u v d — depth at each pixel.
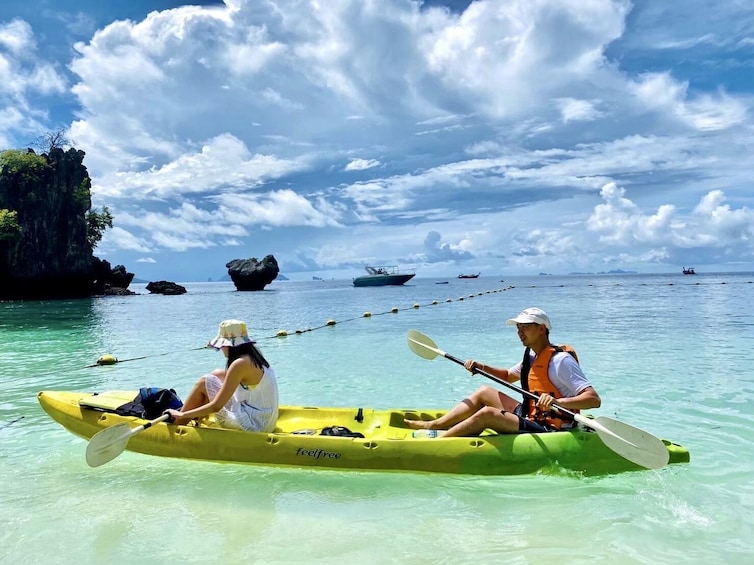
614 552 3.59
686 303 27.92
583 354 11.52
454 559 3.53
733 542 3.70
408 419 5.99
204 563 3.51
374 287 77.94
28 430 6.58
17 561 3.56
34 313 30.02
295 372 10.44
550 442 4.96
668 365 10.07
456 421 5.53
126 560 3.56
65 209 55.81
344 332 17.62
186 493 4.66
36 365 11.74
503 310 25.89
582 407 4.97
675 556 3.53
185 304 40.03
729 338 13.70
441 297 41.41
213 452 5.28
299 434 5.39
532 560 3.50
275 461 5.14
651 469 4.91
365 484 4.80
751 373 9.20
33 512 4.30
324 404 7.95
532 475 4.86
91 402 5.89
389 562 3.50
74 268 55.88
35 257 53.41
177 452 5.38
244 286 70.31
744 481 4.73
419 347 6.80
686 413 6.88
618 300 32.06
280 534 3.91
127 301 46.75
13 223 50.22
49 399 6.16
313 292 61.31
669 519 4.06
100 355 13.22
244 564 3.50
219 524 4.07
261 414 5.49
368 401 8.11
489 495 4.55
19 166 53.16
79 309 34.09
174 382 9.85
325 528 4.00
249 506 4.39
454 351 12.72
